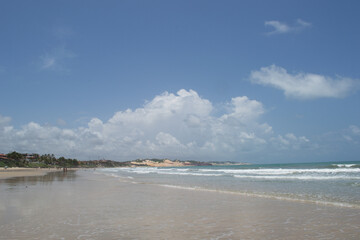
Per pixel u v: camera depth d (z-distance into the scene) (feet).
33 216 36.32
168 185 89.20
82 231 28.35
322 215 35.70
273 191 64.90
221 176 142.82
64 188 79.25
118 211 40.27
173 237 26.20
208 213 38.60
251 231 28.27
